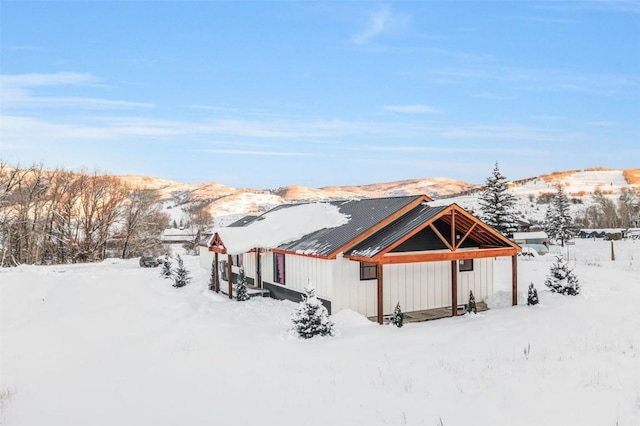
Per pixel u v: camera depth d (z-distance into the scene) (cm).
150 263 3922
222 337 1434
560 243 6819
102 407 888
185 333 1503
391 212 1855
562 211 7306
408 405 844
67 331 1623
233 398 912
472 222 1825
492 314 1680
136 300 2131
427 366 1080
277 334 1445
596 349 1144
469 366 1061
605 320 1460
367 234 1742
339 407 847
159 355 1271
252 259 2438
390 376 1017
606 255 4525
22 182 5312
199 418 817
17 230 5203
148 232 6162
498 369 1023
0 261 4972
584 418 749
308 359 1173
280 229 2273
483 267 2047
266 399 901
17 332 1622
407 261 1639
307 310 1397
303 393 927
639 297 1880
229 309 1884
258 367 1118
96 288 2434
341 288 1708
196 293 2312
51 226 5438
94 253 5609
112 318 1811
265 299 2133
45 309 2020
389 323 1612
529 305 1791
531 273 2858
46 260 5491
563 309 1638
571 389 875
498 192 4603
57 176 5550
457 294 1947
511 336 1313
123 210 5894
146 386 1008
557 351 1143
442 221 1892
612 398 823
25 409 887
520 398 847
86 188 5600
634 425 715
